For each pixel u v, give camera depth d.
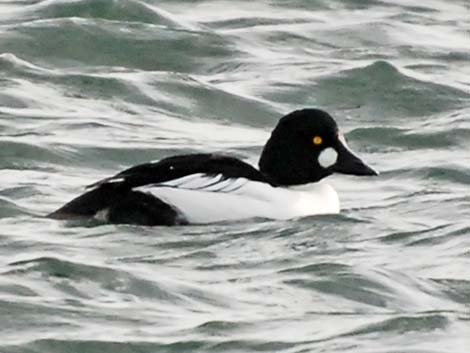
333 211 16.78
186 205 16.12
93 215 15.97
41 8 24.52
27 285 14.03
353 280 14.61
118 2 24.48
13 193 17.48
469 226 16.48
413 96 22.44
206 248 15.51
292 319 13.68
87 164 19.03
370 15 26.25
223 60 23.58
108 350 12.97
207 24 25.16
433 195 18.25
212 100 21.75
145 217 16.00
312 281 14.61
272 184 16.64
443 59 24.23
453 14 26.58
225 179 16.39
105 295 14.02
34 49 23.11
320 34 24.97
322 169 16.94
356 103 22.30
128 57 23.31
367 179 19.09
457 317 13.68
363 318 13.70
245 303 14.08
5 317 13.42
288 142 16.95
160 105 21.53
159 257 15.22
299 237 16.00
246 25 25.20
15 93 21.25
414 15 26.34
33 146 19.03
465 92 22.62
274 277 14.73
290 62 23.62
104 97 21.58
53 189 17.73
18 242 15.40
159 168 16.36
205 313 13.79
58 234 15.62
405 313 13.84
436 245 15.98
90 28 23.52
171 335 13.22
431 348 13.05
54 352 12.90
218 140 20.44
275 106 21.91
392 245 16.02
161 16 24.56
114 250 15.33
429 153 20.33
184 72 23.23
